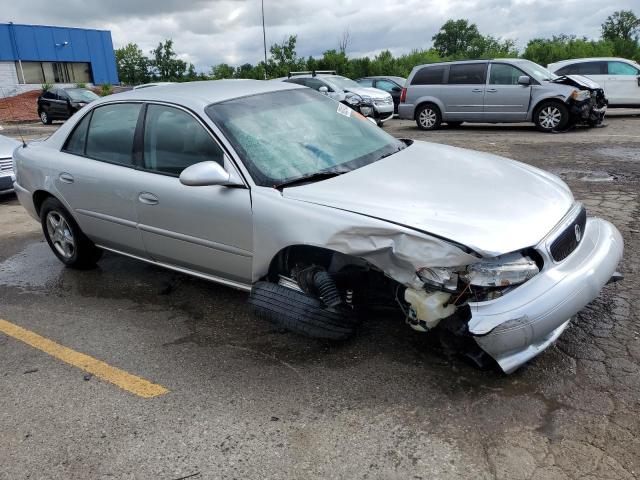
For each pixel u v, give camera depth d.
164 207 3.88
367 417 2.83
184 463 2.61
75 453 2.72
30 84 38.16
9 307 4.46
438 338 3.48
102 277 4.97
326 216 3.09
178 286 4.65
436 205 3.05
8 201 8.39
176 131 3.89
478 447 2.58
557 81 12.56
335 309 3.21
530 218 2.99
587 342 3.36
